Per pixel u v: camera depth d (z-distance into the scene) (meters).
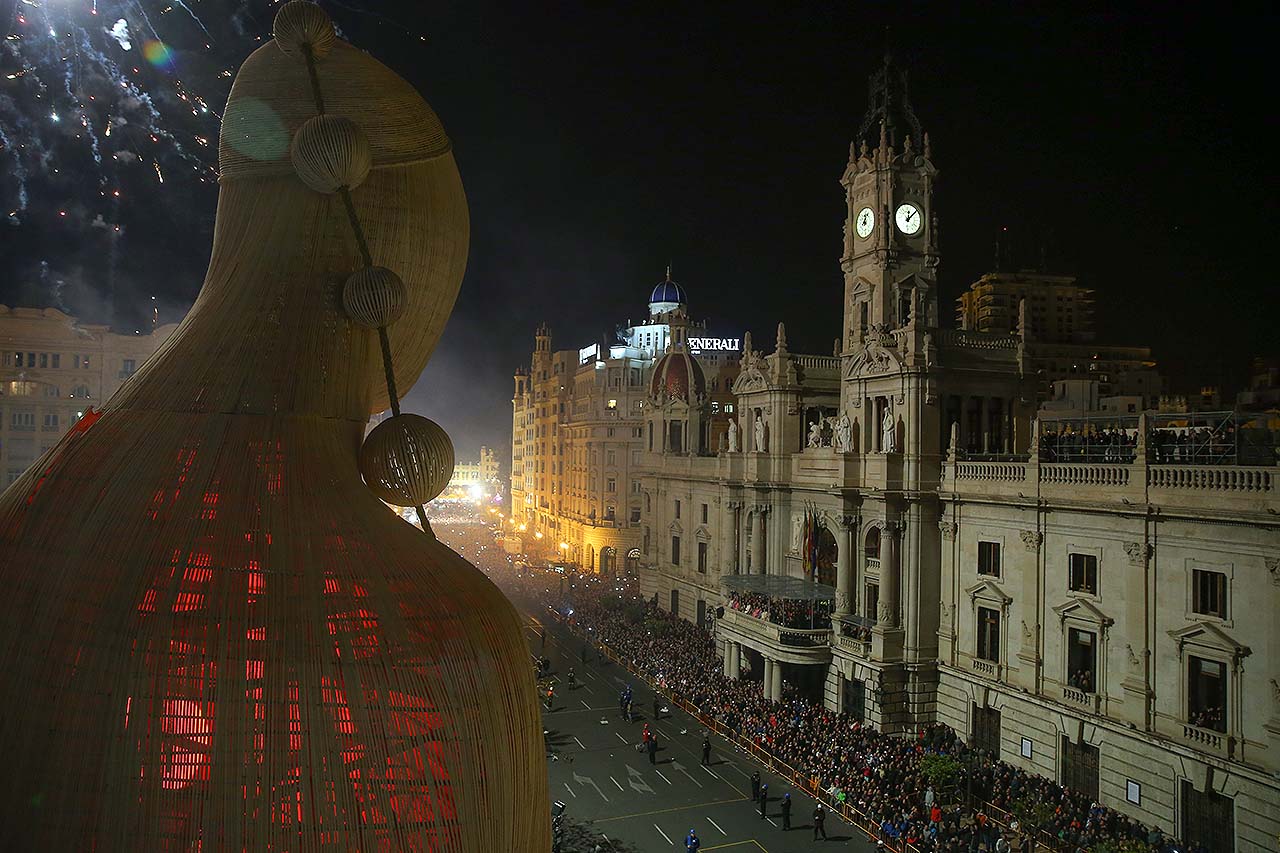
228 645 4.38
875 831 37.56
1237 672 33.50
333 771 4.28
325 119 5.06
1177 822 35.16
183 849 4.11
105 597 4.51
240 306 5.27
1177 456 40.25
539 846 5.18
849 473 54.38
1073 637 41.25
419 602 4.90
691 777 45.41
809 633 54.00
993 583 45.62
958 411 52.12
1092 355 133.75
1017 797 38.94
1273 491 32.31
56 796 4.23
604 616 80.50
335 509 4.96
